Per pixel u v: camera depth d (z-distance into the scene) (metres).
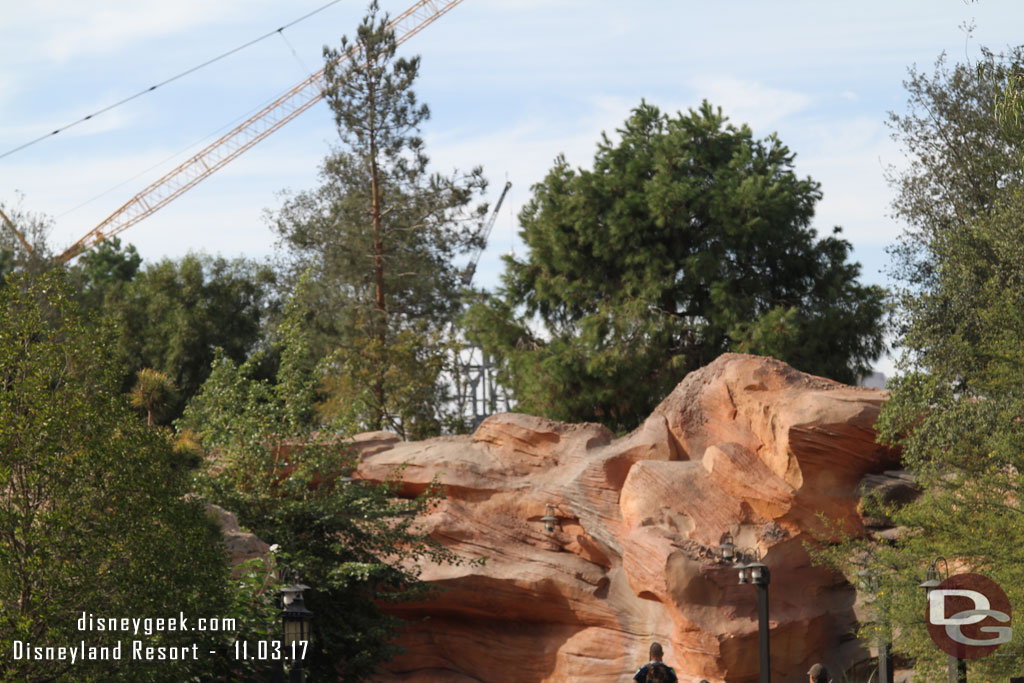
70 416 11.37
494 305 36.62
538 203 36.81
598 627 24.83
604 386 33.22
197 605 12.10
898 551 17.19
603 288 35.56
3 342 11.43
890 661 17.06
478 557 25.22
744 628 21.66
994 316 18.08
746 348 32.06
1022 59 19.67
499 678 25.56
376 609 20.64
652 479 23.84
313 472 20.25
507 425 27.44
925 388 19.69
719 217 33.97
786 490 22.50
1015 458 15.64
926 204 28.27
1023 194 19.84
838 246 35.97
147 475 11.78
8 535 10.98
